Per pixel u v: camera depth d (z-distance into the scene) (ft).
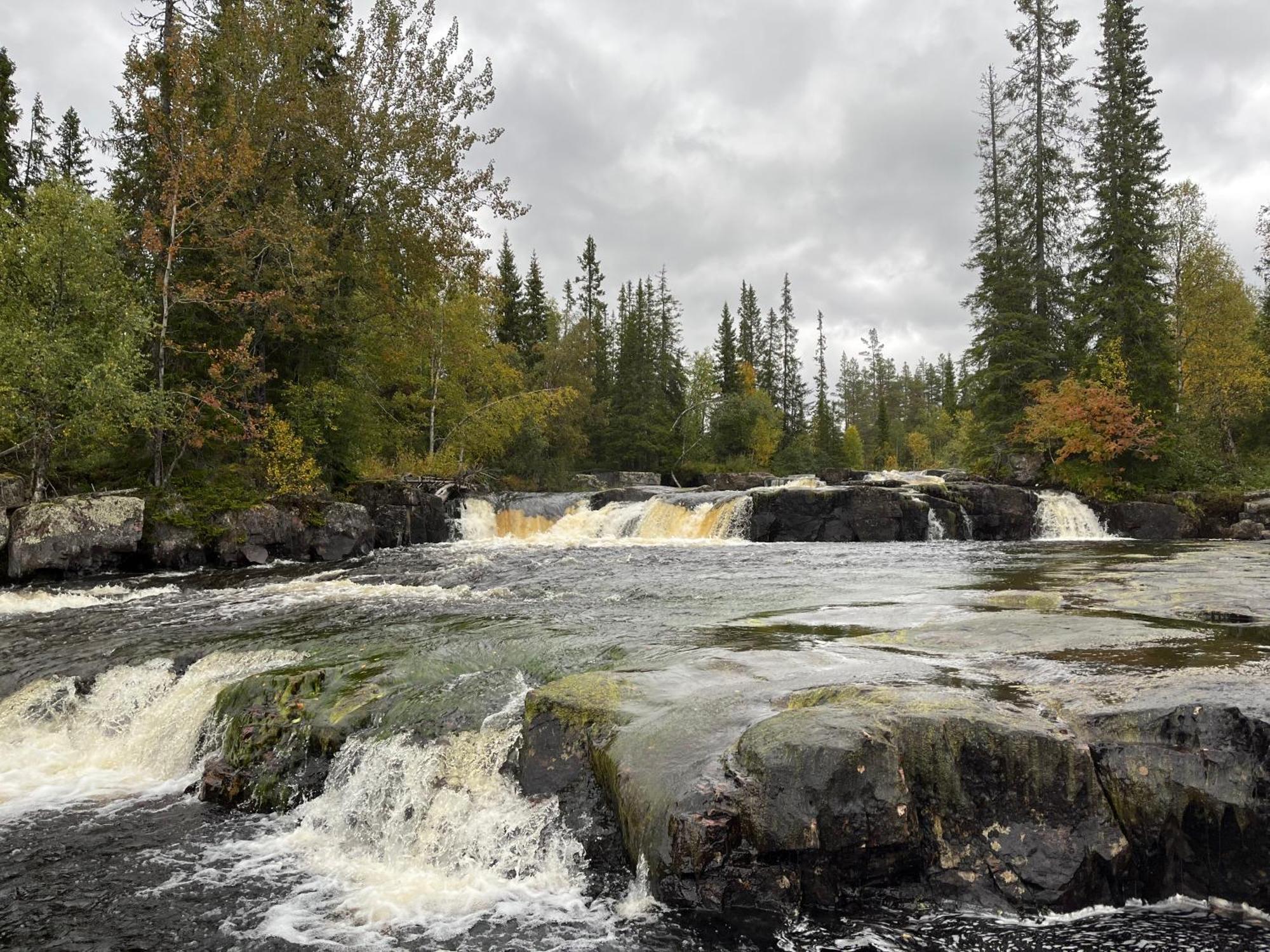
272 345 89.25
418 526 88.69
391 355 114.01
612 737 20.36
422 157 93.76
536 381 177.27
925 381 445.78
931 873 16.71
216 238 74.95
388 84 93.50
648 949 15.70
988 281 129.80
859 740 16.89
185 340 82.12
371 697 26.21
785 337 300.40
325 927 17.12
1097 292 117.29
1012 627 29.25
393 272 98.07
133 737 29.04
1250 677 19.63
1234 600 34.76
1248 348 124.67
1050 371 124.06
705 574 56.39
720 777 17.34
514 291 200.23
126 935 16.87
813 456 233.96
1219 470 114.21
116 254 71.05
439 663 29.86
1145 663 22.35
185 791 25.41
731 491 101.60
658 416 200.13
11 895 18.63
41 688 31.91
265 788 23.89
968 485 100.68
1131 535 98.32
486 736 23.00
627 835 18.04
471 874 19.40
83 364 62.03
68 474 71.72
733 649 28.76
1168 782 16.71
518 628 36.17
